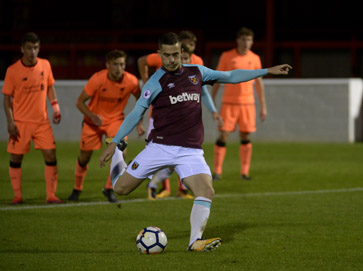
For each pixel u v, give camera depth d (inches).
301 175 1621.6
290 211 1141.7
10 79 1184.2
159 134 870.4
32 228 1010.1
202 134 878.4
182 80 860.0
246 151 1561.3
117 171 922.7
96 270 773.9
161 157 866.8
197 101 869.2
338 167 1764.3
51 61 3193.9
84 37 3376.0
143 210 1155.9
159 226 1024.2
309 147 2234.3
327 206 1189.1
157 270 769.6
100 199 1275.8
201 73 874.8
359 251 858.8
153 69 1266.0
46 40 3376.0
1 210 1152.2
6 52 3262.8
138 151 2111.2
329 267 783.7
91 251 869.2
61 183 1488.7
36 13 3543.3
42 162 1870.1
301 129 2394.2
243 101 1552.7
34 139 1210.0
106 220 1069.8
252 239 930.1
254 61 1576.0
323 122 2380.7
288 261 809.5
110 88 1204.5
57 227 1016.9
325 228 1001.5
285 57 3282.5
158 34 3467.0
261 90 1584.6
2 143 2384.4
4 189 1403.8
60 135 2471.7
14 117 1202.6
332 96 2368.4
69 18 3563.0
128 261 810.8
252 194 1333.7
